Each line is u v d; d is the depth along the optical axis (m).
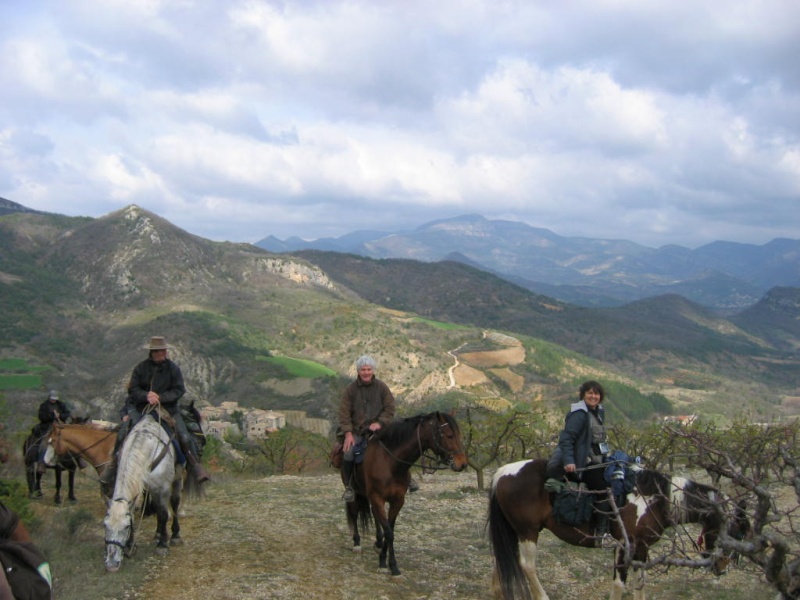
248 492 13.97
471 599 7.30
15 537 3.37
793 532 5.20
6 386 85.25
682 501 6.56
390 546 7.98
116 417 81.62
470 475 18.91
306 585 7.47
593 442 6.69
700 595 7.65
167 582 7.48
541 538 10.36
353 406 8.61
